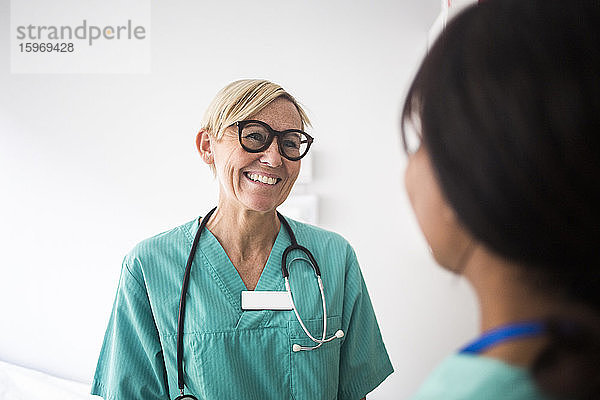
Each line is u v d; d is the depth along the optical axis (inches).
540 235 9.9
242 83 43.6
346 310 48.1
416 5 84.0
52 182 91.8
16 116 92.3
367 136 85.3
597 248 9.8
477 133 10.0
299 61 86.1
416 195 12.2
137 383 45.2
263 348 43.0
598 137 9.4
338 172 85.6
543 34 9.9
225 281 44.6
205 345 42.4
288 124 43.1
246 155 41.7
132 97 89.6
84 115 90.8
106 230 90.8
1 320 93.8
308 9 85.8
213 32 87.7
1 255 93.4
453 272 12.4
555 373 10.3
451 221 11.4
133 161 89.9
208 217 47.7
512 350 10.8
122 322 45.9
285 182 43.7
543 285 10.8
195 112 88.4
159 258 45.6
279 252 46.4
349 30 85.1
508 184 9.7
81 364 92.3
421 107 11.2
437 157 10.7
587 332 10.4
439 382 11.3
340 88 85.4
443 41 11.3
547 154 9.4
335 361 45.5
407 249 85.4
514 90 9.8
